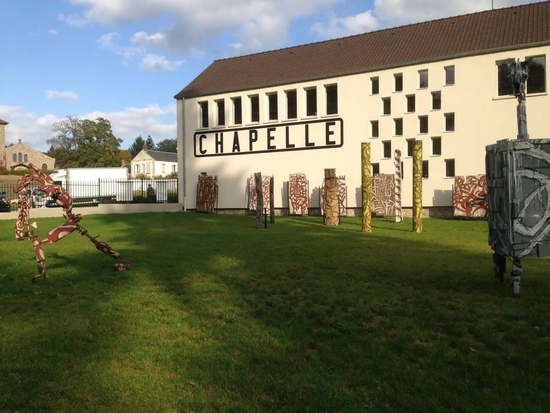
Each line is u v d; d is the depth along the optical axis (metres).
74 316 7.35
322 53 36.56
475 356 5.48
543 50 26.52
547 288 8.73
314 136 33.81
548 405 4.28
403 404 4.36
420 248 14.65
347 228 22.52
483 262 11.80
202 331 6.61
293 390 4.67
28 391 4.73
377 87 31.92
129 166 113.12
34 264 12.11
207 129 38.34
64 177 44.22
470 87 28.58
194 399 4.52
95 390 4.73
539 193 7.96
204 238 17.98
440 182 29.42
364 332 6.46
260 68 38.41
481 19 31.70
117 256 11.21
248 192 36.53
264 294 8.68
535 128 26.72
